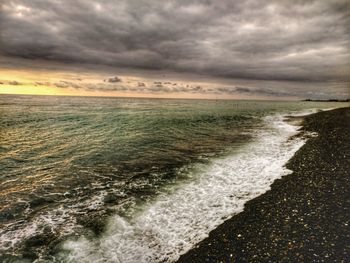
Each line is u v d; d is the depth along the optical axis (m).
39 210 8.77
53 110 56.09
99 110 60.78
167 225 7.64
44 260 6.09
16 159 15.20
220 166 13.82
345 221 7.07
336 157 13.83
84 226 7.68
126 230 7.40
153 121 37.16
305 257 5.70
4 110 50.66
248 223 7.49
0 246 6.67
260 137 23.45
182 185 11.05
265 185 10.62
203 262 5.88
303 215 7.63
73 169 13.51
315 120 36.53
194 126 31.98
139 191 10.45
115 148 18.45
